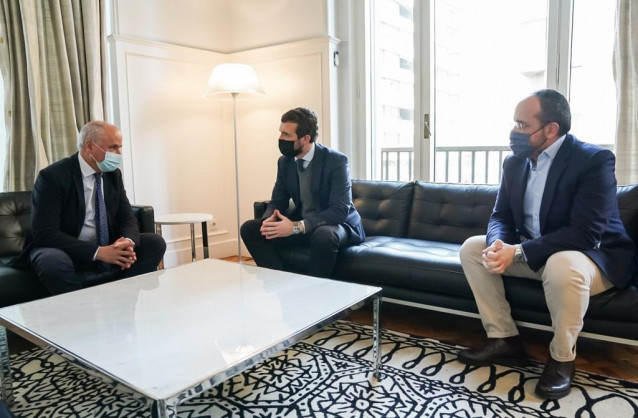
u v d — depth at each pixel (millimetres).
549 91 1856
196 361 1171
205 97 3684
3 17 2795
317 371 1860
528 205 1976
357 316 2506
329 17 3422
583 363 1915
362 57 3467
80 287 2080
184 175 3771
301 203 2643
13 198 2564
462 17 3219
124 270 2293
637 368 1861
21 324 1409
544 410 1554
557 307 1654
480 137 3350
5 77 2842
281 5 3646
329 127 3473
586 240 1702
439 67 3340
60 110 2975
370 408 1588
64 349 1240
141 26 3424
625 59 2438
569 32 2773
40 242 2145
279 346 1277
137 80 3410
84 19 3021
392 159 3838
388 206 2838
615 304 1713
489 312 1889
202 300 1604
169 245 3732
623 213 2029
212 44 3896
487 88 3215
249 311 1501
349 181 2549
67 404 1652
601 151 1796
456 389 1700
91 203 2312
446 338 2197
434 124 3342
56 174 2203
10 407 1627
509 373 1812
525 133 1860
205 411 1589
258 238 2502
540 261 1739
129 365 1152
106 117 3180
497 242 1825
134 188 3447
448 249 2369
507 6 3055
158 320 1431
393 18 3436
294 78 3604
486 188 2590
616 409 1549
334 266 2377
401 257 2213
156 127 3553
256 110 3852
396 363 1919
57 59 2943
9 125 2873
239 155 4027
